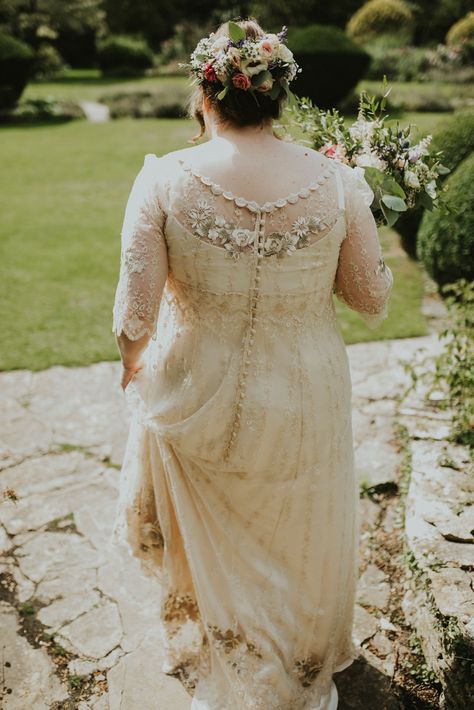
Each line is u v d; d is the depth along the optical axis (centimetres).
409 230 579
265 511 180
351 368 401
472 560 226
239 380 167
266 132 167
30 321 475
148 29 2514
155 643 230
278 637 187
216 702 198
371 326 186
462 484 265
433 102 1377
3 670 220
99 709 207
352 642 216
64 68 2281
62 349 433
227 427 171
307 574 188
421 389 364
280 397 169
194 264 160
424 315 481
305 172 162
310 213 160
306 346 170
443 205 211
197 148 164
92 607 244
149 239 159
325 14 2336
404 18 2055
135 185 166
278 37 166
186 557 203
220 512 183
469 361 313
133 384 189
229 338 167
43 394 382
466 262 456
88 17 2466
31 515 289
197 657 218
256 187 158
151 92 1584
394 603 244
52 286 541
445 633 202
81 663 223
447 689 202
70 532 280
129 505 211
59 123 1331
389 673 217
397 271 572
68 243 647
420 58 1847
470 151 525
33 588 253
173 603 209
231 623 186
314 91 1314
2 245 639
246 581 185
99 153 1053
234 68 157
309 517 181
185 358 171
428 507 252
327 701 200
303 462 176
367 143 200
